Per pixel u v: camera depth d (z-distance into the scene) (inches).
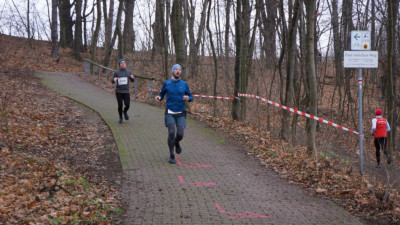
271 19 431.8
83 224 161.8
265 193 218.8
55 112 432.1
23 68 808.9
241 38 434.9
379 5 560.4
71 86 669.9
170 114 270.1
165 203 197.5
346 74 719.7
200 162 281.1
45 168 231.6
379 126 380.5
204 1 761.6
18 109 407.5
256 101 471.2
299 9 345.1
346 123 676.1
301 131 525.0
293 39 362.0
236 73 446.0
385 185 237.8
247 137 366.0
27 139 302.4
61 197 186.7
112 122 405.1
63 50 1243.2
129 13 987.3
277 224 173.3
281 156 303.0
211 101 597.0
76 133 355.9
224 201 202.5
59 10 1369.3
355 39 256.8
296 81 474.3
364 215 189.9
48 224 154.3
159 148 314.8
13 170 221.0
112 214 179.6
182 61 463.2
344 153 428.8
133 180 235.5
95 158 285.1
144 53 880.3
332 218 183.2
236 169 267.7
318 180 243.3
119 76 392.8
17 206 167.2
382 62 765.9
